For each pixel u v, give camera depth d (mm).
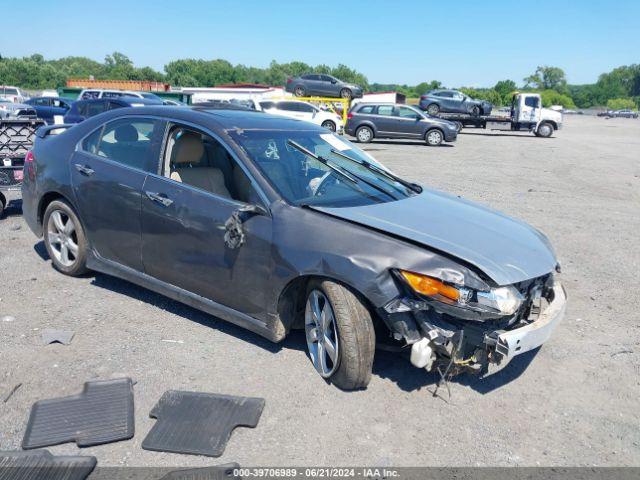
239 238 3736
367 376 3488
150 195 4223
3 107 28359
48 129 5477
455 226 3781
